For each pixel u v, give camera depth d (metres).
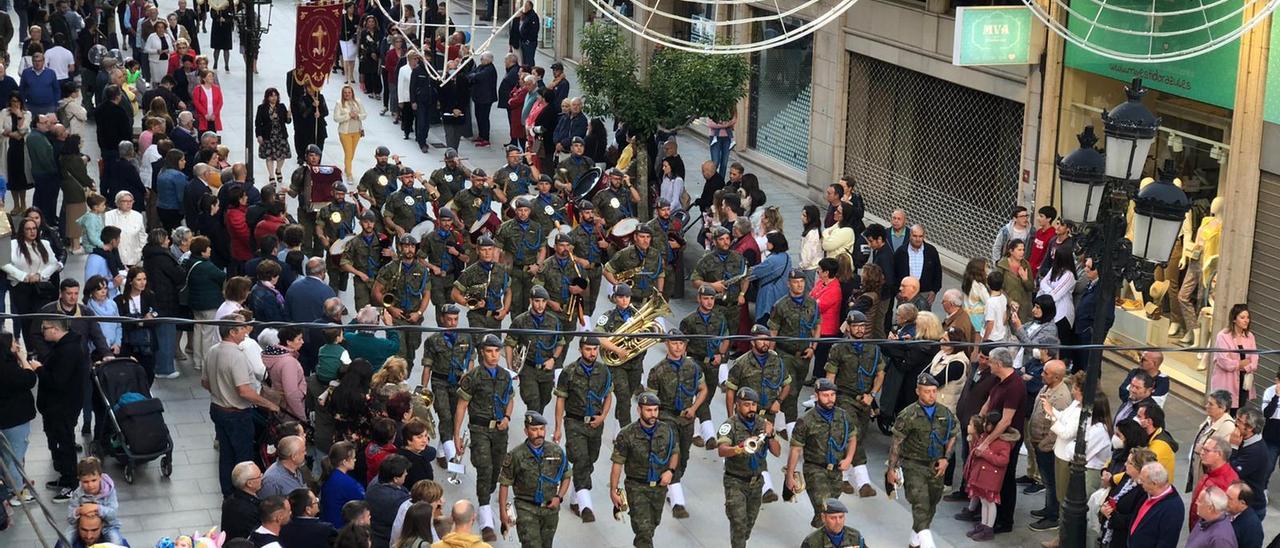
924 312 16.55
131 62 31.30
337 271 21.34
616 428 17.81
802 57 28.69
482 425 15.02
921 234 19.28
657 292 18.78
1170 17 19.06
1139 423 14.49
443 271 20.23
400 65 32.19
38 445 16.77
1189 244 19.09
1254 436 14.60
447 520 12.80
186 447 16.83
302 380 15.25
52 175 23.42
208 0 35.97
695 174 29.81
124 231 20.47
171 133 25.12
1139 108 11.90
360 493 13.59
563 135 27.72
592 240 20.41
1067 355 18.34
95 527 12.68
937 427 14.64
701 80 23.78
